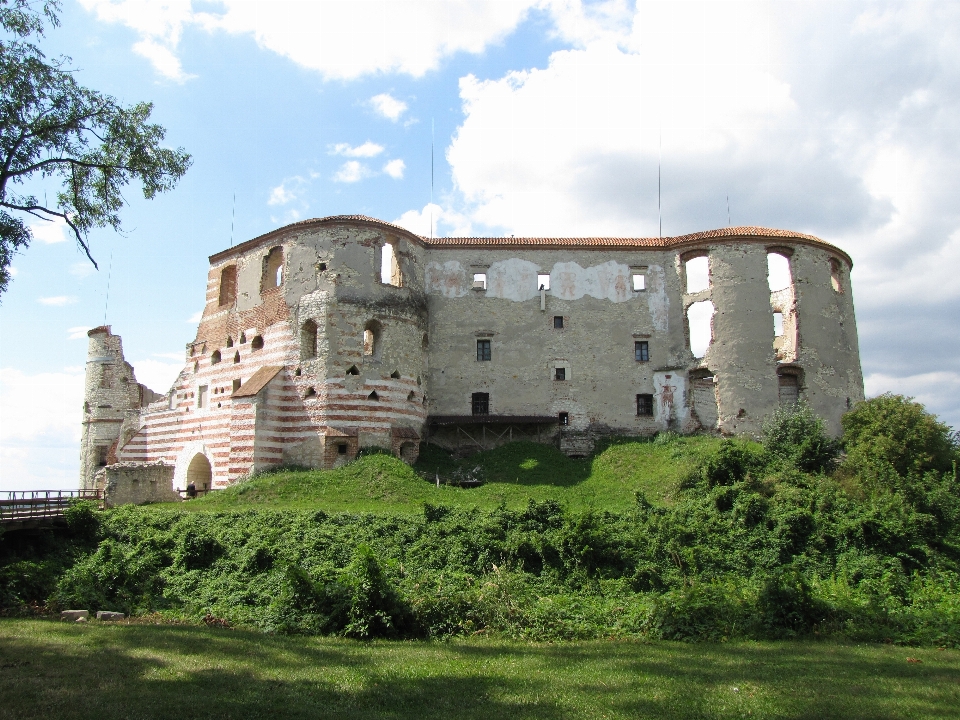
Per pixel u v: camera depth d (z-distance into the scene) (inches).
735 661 768.3
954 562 1289.4
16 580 1141.7
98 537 1424.7
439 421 2118.6
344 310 1967.3
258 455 1902.1
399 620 927.7
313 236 2052.2
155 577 1220.5
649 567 1213.1
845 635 938.7
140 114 1150.3
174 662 721.6
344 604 944.3
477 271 2283.5
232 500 1667.1
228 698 602.9
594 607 1031.0
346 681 666.2
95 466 2598.4
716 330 2176.4
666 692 637.9
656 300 2271.2
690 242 2247.8
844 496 1438.2
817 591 1157.1
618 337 2252.7
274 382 1972.2
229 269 2369.6
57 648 774.5
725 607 989.8
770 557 1300.4
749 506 1380.4
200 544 1275.8
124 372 2674.7
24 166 1059.3
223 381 2217.0
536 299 2271.2
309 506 1556.3
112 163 1167.0
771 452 1702.8
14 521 1333.7
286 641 859.4
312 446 1915.6
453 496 1686.8
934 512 1423.5
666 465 1892.2
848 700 619.2
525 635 924.6
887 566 1256.2
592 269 2293.3
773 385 2130.9
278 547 1258.6
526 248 2299.5
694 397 2197.3
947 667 751.1
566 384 2222.0
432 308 2252.7
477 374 2219.5
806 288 2218.3
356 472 1772.9
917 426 1667.1
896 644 908.0
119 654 751.1
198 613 1090.1
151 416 2422.5
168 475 1802.4
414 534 1300.4
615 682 672.4
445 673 703.7
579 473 1936.5
